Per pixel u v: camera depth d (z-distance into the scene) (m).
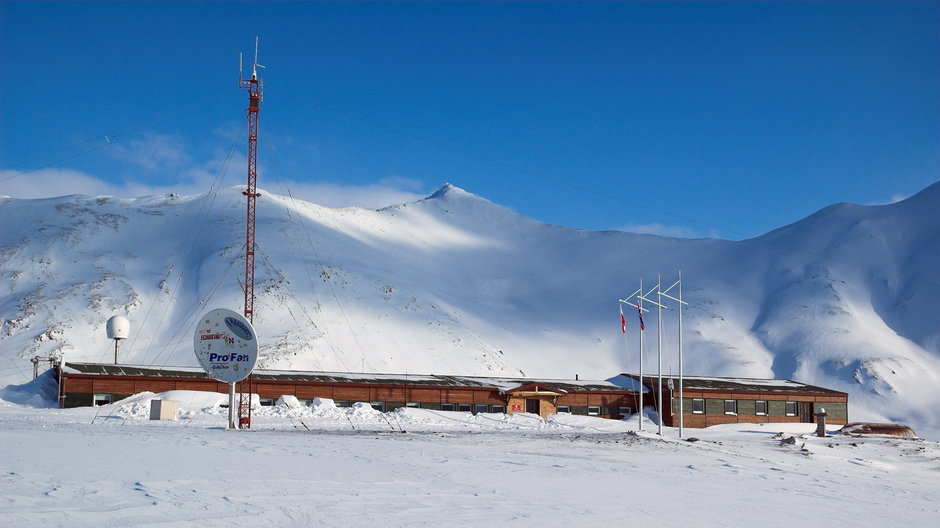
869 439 58.38
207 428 45.94
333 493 18.27
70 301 153.12
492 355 158.62
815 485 31.30
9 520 12.83
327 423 55.84
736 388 87.00
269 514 15.07
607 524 17.25
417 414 65.69
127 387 68.06
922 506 27.45
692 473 31.69
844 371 153.12
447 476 23.55
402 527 14.89
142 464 20.94
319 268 179.88
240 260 176.62
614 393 85.56
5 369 124.38
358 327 151.75
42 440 27.03
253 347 47.62
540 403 82.12
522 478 24.77
